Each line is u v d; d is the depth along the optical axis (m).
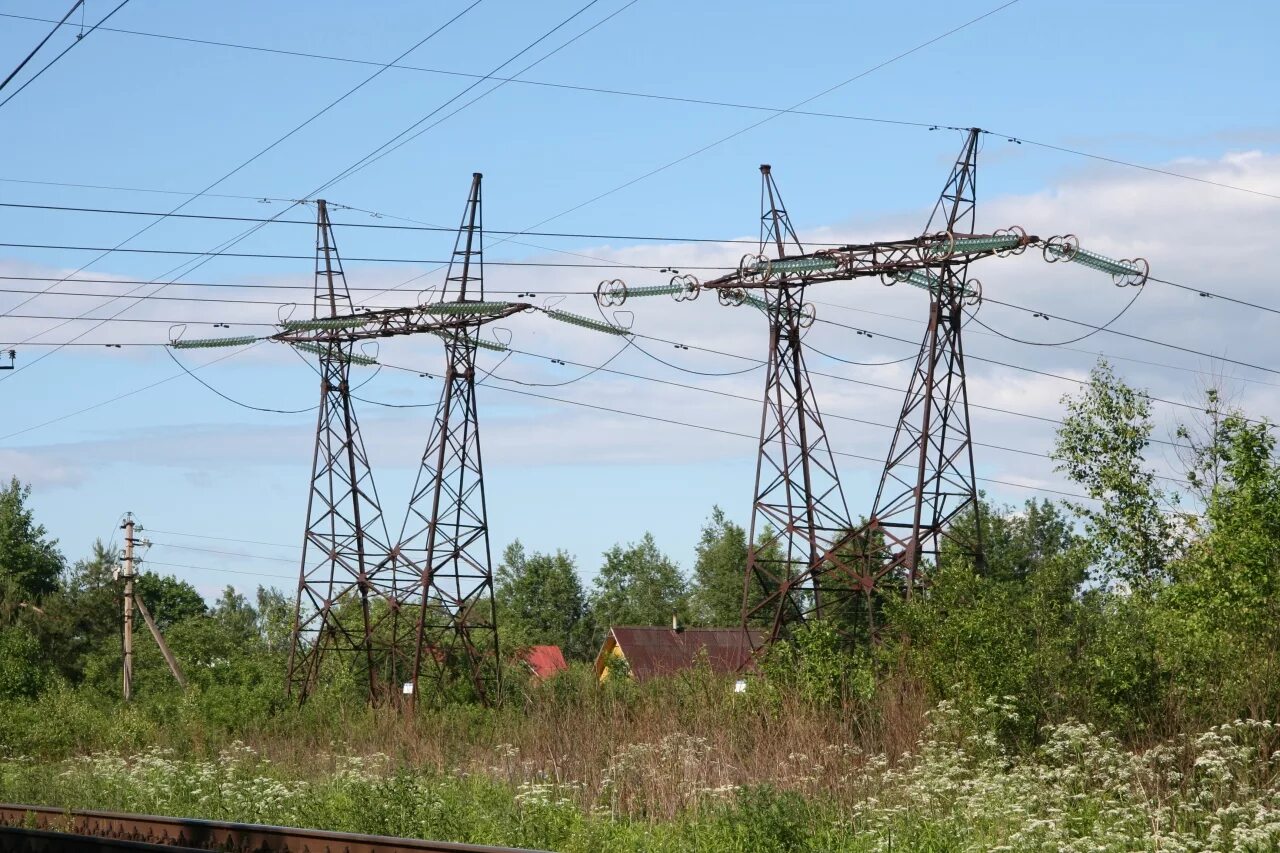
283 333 54.31
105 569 94.06
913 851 17.91
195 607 104.69
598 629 112.88
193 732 45.88
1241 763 20.36
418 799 22.48
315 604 53.59
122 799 28.06
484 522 50.84
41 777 32.53
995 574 40.50
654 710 34.22
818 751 27.12
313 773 33.00
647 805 23.17
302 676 56.00
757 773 26.02
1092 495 38.53
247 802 25.19
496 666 51.38
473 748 36.03
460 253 50.31
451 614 50.44
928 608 31.09
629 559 116.69
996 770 22.69
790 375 43.62
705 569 102.38
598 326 48.62
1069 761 23.08
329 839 18.36
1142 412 38.50
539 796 22.12
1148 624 28.05
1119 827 17.75
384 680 55.16
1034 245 37.88
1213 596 27.98
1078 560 33.16
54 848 19.12
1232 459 29.14
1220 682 25.61
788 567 42.66
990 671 26.66
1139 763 20.56
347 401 55.06
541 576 115.50
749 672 36.56
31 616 83.50
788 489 42.56
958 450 39.50
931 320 39.62
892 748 28.16
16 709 49.16
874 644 36.28
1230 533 28.23
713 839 19.14
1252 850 16.28
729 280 44.66
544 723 34.88
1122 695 25.91
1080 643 27.56
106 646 84.81
